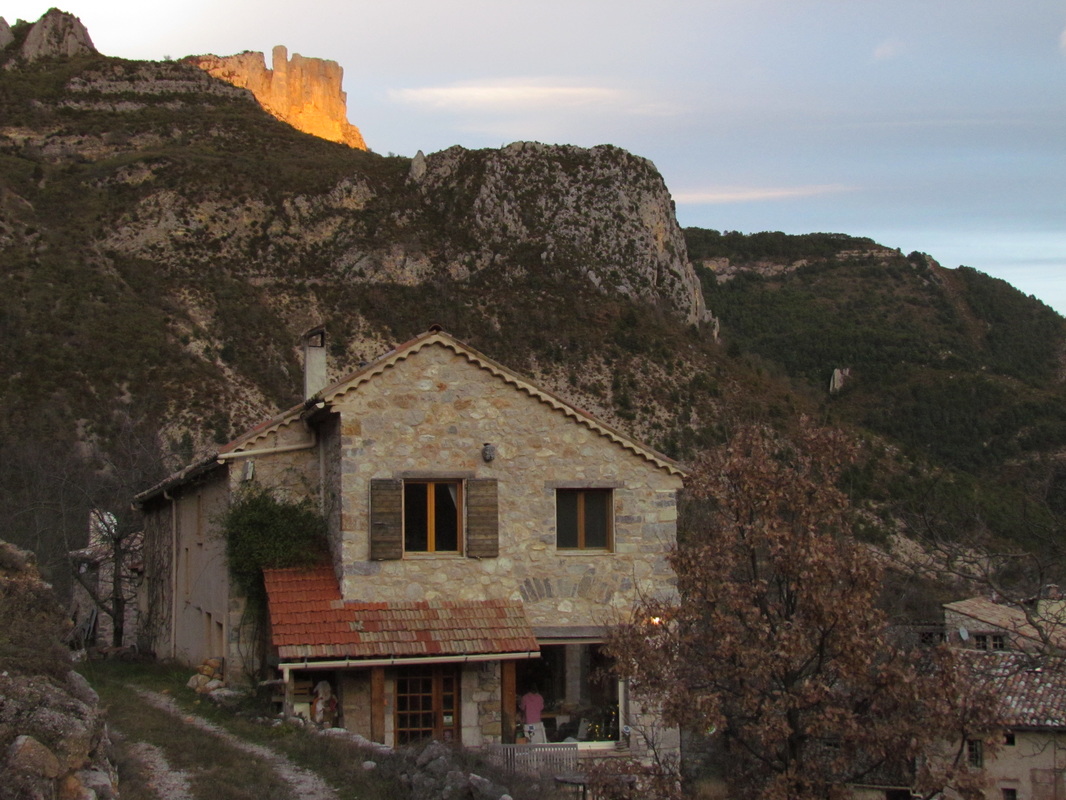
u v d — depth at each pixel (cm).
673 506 2098
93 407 6016
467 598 1966
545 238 11256
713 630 1457
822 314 15038
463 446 1998
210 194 10900
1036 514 1845
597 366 9025
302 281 10288
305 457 2114
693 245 19375
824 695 1359
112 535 3281
